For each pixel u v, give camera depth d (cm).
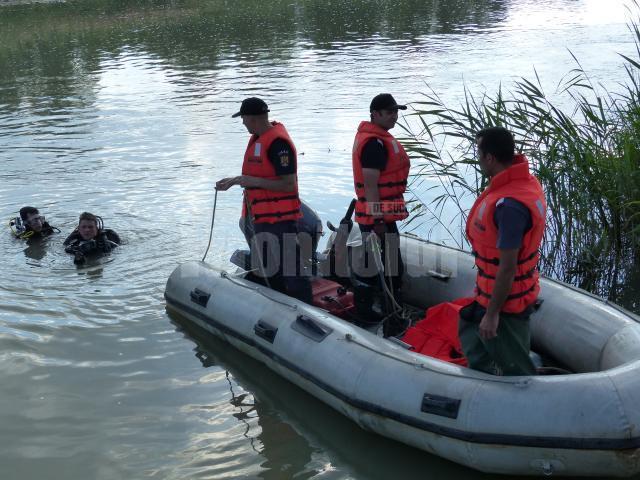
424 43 1575
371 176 405
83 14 2347
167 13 2309
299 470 327
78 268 566
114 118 1052
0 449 347
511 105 960
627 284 514
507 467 304
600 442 284
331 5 2333
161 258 579
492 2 2289
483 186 564
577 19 1833
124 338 460
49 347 446
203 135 934
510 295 298
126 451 344
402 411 327
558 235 531
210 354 440
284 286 456
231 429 362
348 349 364
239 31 1889
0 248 610
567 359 372
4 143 941
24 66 1555
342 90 1126
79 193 735
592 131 568
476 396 307
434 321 387
